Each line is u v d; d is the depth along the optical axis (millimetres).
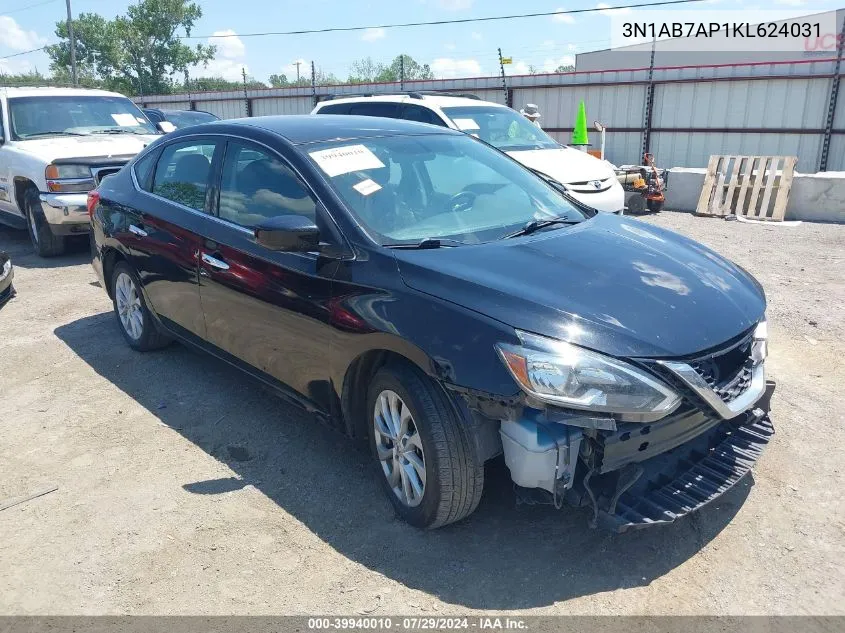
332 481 3746
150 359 5465
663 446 2930
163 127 10000
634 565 3053
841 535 3213
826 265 8156
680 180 13055
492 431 3018
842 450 3916
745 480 3652
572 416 2730
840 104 15031
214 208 4305
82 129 9492
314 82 24578
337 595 2916
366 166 3842
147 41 50594
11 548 3264
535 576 2994
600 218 4133
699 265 3502
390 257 3266
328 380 3527
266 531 3344
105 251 5465
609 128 18672
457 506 3100
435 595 2900
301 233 3359
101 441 4230
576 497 2873
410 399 3080
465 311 2934
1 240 10422
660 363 2785
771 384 3490
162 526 3396
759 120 16203
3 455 4098
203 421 4453
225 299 4141
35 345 5844
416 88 22047
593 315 2873
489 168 4336
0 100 9359
